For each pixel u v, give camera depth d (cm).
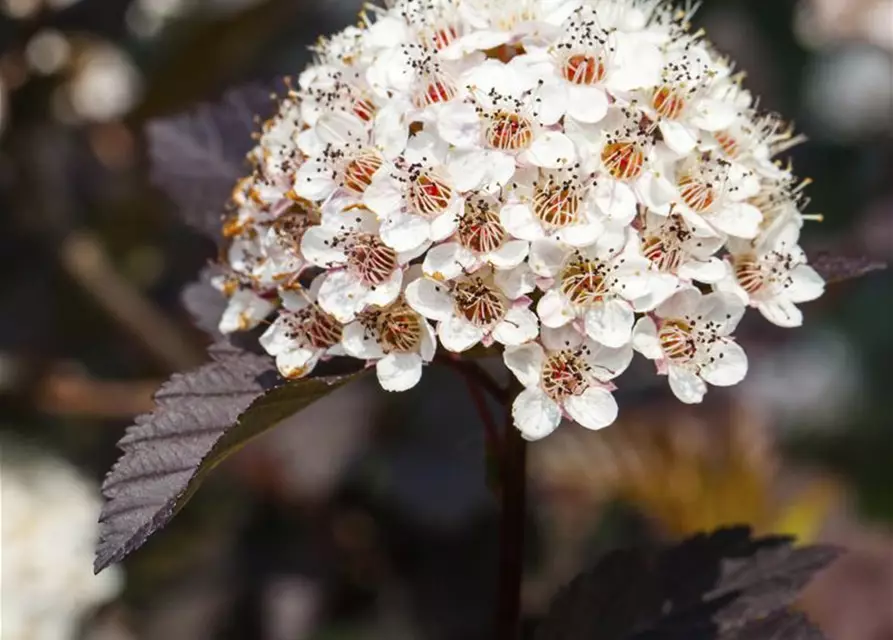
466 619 21
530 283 12
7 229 21
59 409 21
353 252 12
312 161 12
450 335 12
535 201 12
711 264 12
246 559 21
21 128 21
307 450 21
